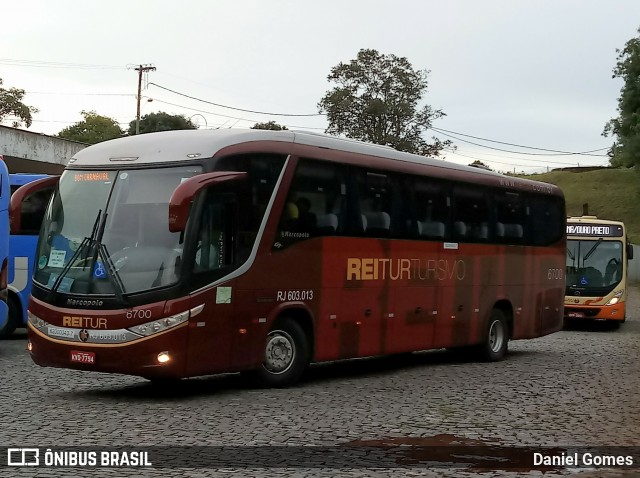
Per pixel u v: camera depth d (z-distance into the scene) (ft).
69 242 40.68
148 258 39.06
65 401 38.78
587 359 63.62
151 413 35.96
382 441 31.37
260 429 32.94
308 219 45.42
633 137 223.71
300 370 45.39
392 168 51.80
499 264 62.34
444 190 56.65
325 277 46.50
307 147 45.68
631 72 225.35
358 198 48.96
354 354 48.80
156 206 39.83
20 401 38.52
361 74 286.25
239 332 41.47
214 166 40.22
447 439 32.04
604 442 32.19
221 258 40.63
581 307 96.27
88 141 323.98
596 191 358.23
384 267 50.88
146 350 38.09
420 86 287.69
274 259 43.32
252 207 42.22
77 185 41.98
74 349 39.04
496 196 62.28
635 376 52.90
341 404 39.55
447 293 56.70
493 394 44.09
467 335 58.85
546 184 69.72
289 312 45.03
